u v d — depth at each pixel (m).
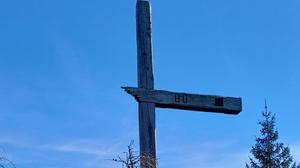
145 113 8.23
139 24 8.64
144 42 8.57
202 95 8.56
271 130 31.89
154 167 6.86
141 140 8.16
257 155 31.39
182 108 8.52
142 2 8.73
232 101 8.69
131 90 8.25
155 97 8.33
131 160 6.78
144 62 8.48
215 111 8.69
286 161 31.27
